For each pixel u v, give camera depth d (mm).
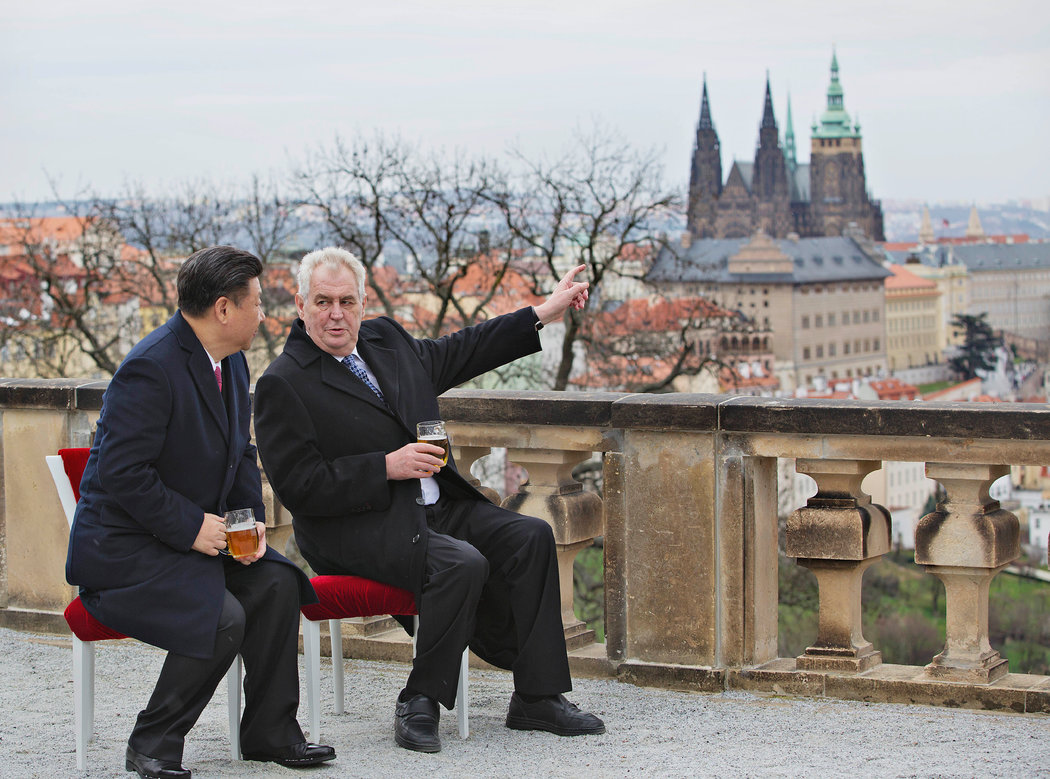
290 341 4113
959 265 178750
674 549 4727
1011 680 4395
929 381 168750
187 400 3664
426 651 3891
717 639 4688
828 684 4512
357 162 26625
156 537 3617
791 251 155500
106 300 30219
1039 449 4152
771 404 4508
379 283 27484
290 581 3775
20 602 6043
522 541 4062
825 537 4504
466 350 4332
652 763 3725
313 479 3912
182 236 28766
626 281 27016
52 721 4348
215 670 3580
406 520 3932
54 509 5922
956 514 4355
